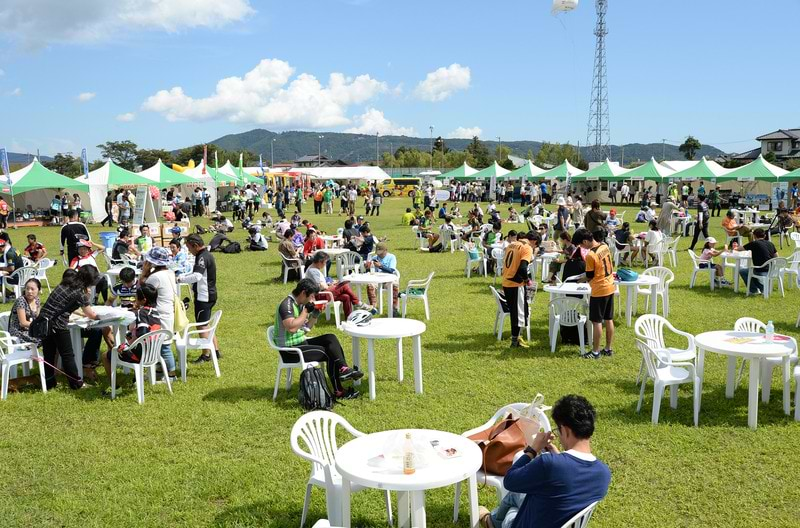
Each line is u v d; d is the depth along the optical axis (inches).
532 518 131.2
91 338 315.6
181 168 1526.8
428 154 4621.1
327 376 304.3
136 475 206.8
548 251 590.9
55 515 182.7
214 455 221.8
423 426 245.4
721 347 242.8
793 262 537.3
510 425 169.9
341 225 1187.9
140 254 593.3
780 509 180.4
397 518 168.1
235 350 361.1
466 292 539.5
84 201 1280.8
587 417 131.6
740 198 1519.4
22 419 258.7
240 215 1365.7
